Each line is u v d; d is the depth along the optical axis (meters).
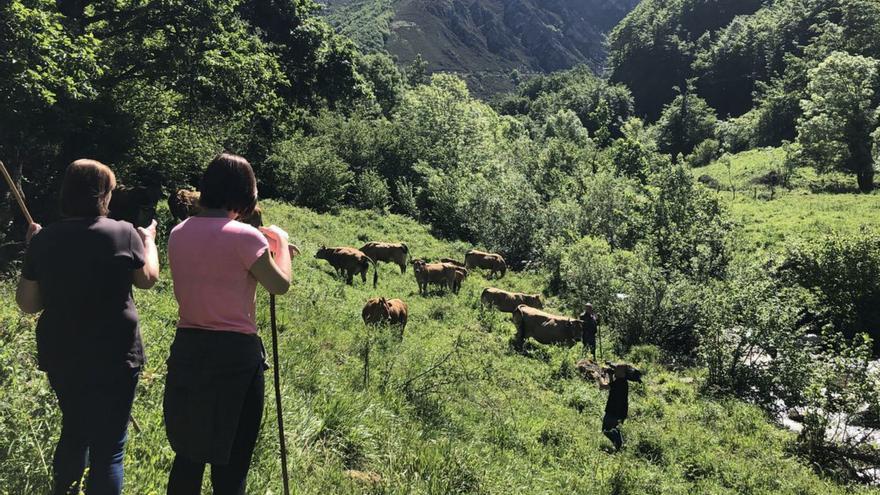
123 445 2.94
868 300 21.98
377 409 6.89
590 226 31.28
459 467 5.92
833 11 118.12
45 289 2.77
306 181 32.97
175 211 12.68
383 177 41.25
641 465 9.86
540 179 41.69
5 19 12.00
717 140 97.75
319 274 18.12
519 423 9.77
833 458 12.49
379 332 11.60
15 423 3.35
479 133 51.72
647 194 30.42
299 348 8.50
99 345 2.80
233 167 2.89
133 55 18.70
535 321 16.44
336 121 42.44
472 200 33.91
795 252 23.66
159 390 4.88
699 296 19.67
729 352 16.91
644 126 139.38
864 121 49.72
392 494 4.94
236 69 19.30
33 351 4.55
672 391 15.28
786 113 84.94
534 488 6.88
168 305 8.39
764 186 56.06
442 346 13.33
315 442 5.41
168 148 19.59
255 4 40.75
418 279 19.73
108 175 2.99
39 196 14.90
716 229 23.53
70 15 17.50
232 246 2.74
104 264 2.80
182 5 17.75
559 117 96.38
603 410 12.10
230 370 2.72
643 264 20.86
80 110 15.69
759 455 11.83
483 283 23.78
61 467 2.92
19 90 12.35
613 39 178.62
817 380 14.26
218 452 2.70
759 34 132.12
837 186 52.16
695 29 170.88
